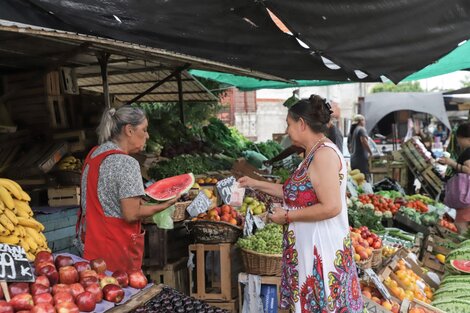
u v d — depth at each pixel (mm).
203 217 4547
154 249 4613
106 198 2998
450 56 7254
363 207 6723
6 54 4375
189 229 4531
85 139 4688
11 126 4531
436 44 4551
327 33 3951
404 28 4195
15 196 3076
